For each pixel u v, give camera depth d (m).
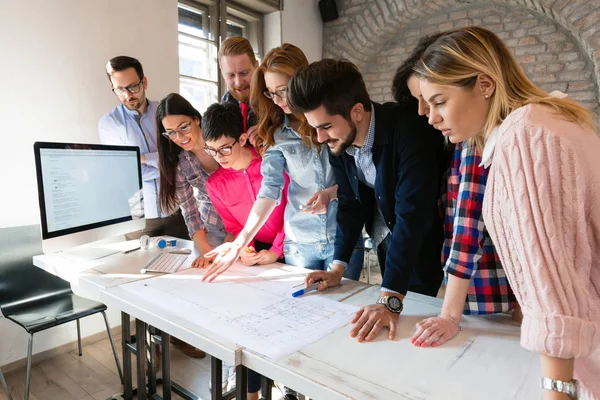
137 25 2.51
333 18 4.02
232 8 3.44
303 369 0.78
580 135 0.58
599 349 0.65
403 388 0.72
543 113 0.60
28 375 1.75
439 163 1.12
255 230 1.44
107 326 1.99
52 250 1.50
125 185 1.82
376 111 1.14
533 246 0.57
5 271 1.95
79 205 1.60
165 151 1.81
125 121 2.30
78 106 2.26
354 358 0.82
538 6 3.20
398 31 3.97
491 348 0.86
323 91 0.99
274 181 1.50
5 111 2.00
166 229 2.34
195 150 1.85
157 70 2.63
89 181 1.64
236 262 1.51
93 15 2.29
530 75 3.46
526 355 0.83
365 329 0.92
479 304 1.00
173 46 2.72
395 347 0.87
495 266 1.00
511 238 0.61
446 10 3.73
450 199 1.08
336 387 0.72
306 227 1.54
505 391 0.71
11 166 2.04
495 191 0.63
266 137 1.49
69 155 1.56
